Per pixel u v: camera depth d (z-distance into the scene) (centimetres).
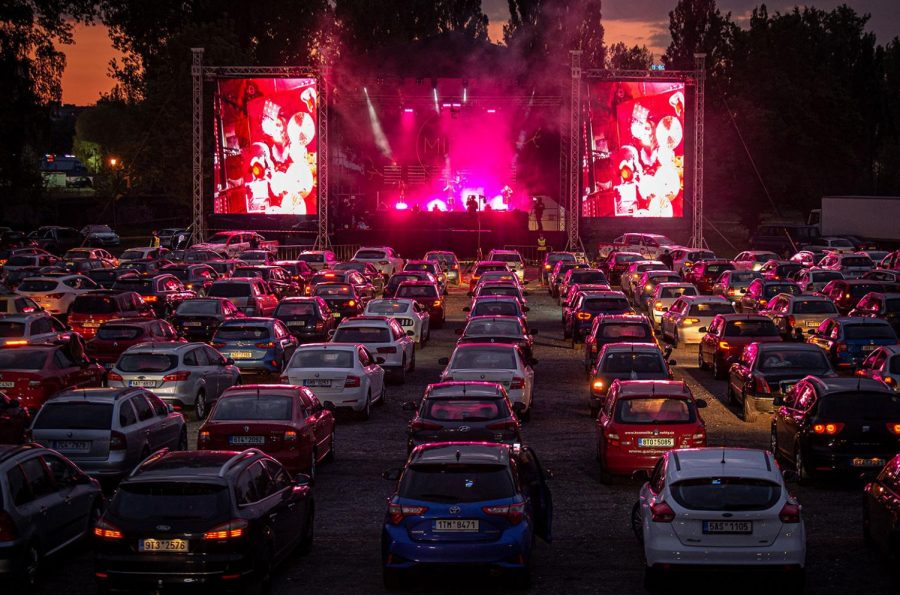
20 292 4247
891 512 1238
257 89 6056
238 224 7588
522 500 1165
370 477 1866
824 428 1702
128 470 1669
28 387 2184
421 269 5338
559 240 7106
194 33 7762
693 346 3600
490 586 1225
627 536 1468
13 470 1229
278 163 6088
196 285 4662
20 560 1185
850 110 9150
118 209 10244
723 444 2109
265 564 1144
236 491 1129
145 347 2338
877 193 11144
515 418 1714
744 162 8825
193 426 2305
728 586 1211
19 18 6412
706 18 9800
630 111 6056
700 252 5900
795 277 5031
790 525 1111
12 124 6356
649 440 1725
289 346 2880
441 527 1141
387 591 1206
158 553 1080
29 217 9419
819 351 2386
